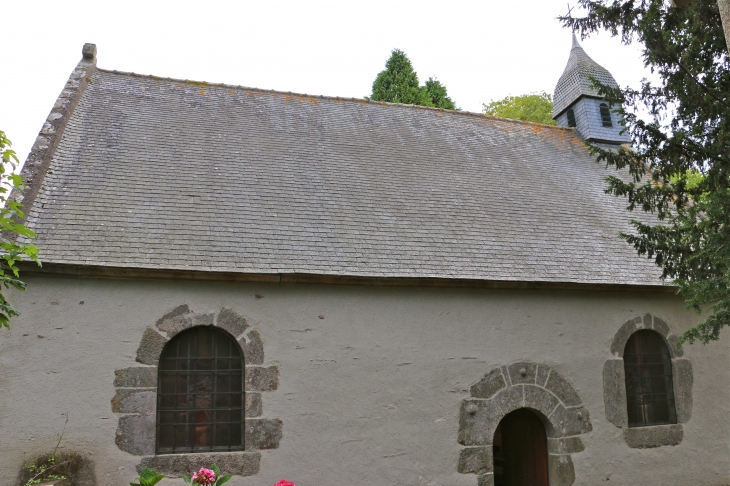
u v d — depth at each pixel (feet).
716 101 21.72
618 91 23.47
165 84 35.32
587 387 26.73
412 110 40.06
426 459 23.94
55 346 20.97
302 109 36.40
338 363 23.65
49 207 23.25
